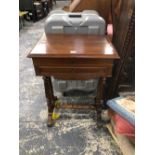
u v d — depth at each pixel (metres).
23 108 1.75
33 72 2.40
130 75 1.57
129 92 1.58
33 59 1.14
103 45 1.23
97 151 1.31
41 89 2.04
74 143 1.37
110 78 1.69
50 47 1.19
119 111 1.23
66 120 1.60
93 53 1.10
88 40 1.33
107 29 1.54
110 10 1.68
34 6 4.89
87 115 1.66
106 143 1.37
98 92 1.43
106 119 1.55
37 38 3.66
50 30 1.45
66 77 1.23
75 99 1.87
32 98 1.89
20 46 3.22
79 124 1.55
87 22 1.41
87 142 1.38
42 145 1.36
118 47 1.58
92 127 1.52
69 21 1.41
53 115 1.60
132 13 1.27
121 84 1.62
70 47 1.19
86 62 1.15
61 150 1.32
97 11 1.71
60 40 1.32
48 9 6.04
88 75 1.21
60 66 1.17
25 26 4.59
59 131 1.48
